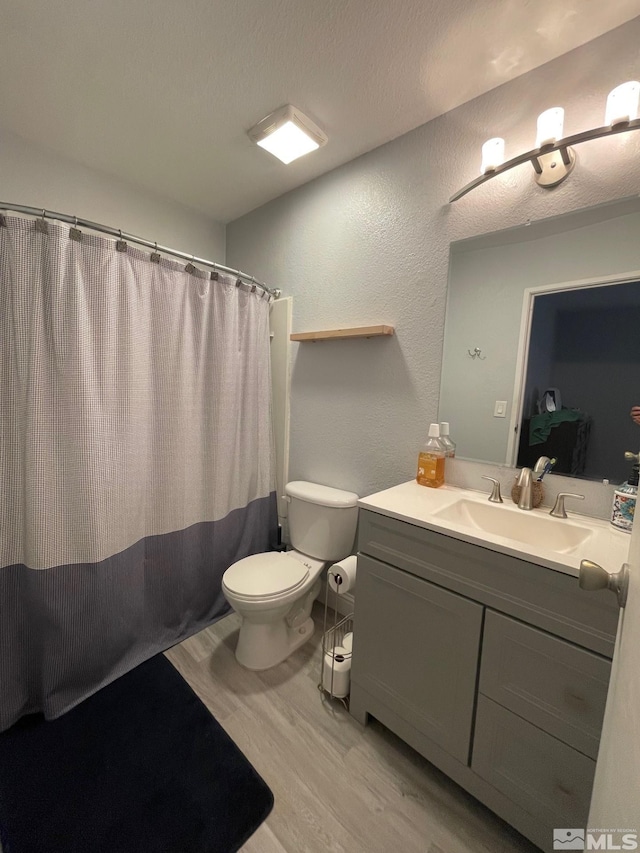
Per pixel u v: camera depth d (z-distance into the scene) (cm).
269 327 214
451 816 107
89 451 132
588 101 113
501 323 134
